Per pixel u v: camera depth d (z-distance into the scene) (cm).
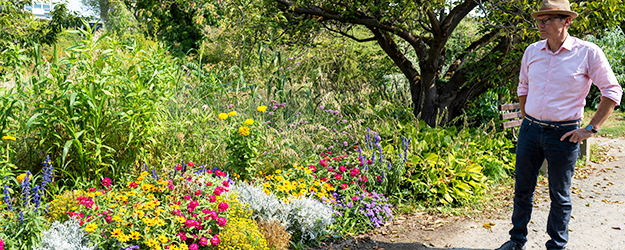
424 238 351
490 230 364
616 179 526
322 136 505
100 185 350
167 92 411
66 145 314
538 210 406
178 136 404
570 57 266
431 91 623
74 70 389
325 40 798
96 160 338
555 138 274
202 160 412
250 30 625
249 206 328
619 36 885
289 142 448
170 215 284
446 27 565
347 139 515
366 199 387
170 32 1132
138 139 364
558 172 279
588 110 1162
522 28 505
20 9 838
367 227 372
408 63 660
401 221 390
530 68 287
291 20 659
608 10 501
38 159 349
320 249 329
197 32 1138
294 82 693
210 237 281
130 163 368
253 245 282
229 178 385
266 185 368
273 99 584
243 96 583
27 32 777
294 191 373
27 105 347
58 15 838
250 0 595
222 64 730
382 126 534
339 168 425
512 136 626
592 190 479
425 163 457
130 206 284
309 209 337
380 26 608
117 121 354
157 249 254
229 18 601
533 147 287
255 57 691
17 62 353
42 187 283
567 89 266
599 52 260
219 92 539
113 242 259
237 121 486
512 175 540
